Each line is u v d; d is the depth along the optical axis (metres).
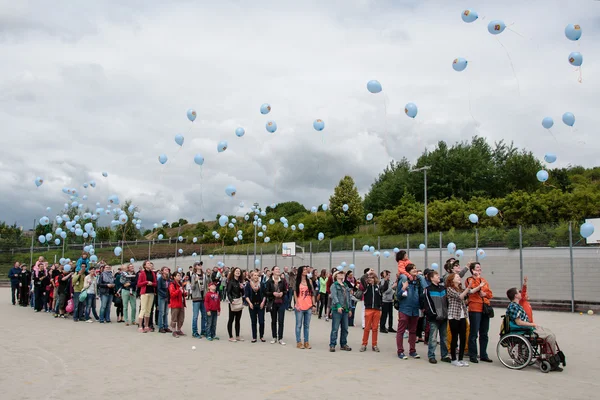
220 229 51.03
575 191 33.56
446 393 7.23
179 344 11.82
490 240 25.27
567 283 21.78
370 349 11.45
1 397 6.82
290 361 9.67
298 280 11.73
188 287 24.30
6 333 13.26
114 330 14.28
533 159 44.22
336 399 6.80
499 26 10.36
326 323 17.12
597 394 7.29
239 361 9.59
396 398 6.89
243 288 12.92
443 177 45.03
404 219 39.00
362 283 11.58
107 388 7.34
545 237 23.11
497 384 7.88
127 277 15.95
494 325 15.95
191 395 6.96
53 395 6.93
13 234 53.19
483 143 49.25
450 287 9.83
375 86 12.83
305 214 55.00
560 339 12.94
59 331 13.77
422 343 12.52
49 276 19.33
